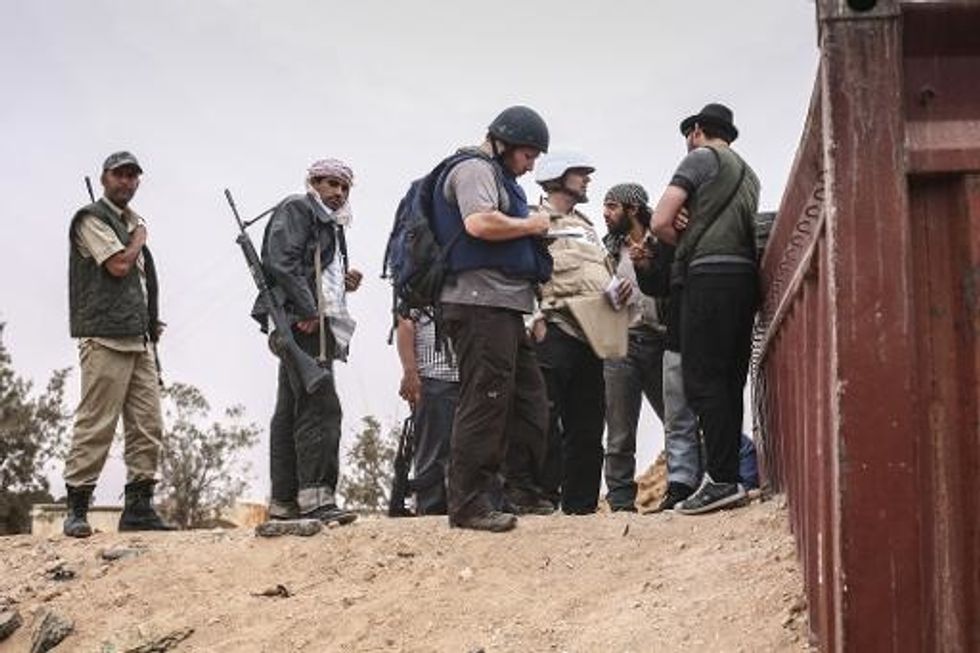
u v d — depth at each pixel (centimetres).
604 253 703
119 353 677
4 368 1998
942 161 294
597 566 527
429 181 576
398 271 586
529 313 579
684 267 575
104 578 596
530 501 629
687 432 655
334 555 582
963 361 294
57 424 2000
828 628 348
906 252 292
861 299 292
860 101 296
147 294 706
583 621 477
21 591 593
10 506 1894
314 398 637
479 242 561
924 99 299
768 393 593
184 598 567
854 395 290
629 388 721
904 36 298
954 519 292
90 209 673
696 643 426
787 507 519
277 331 645
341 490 1355
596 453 684
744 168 579
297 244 653
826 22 298
